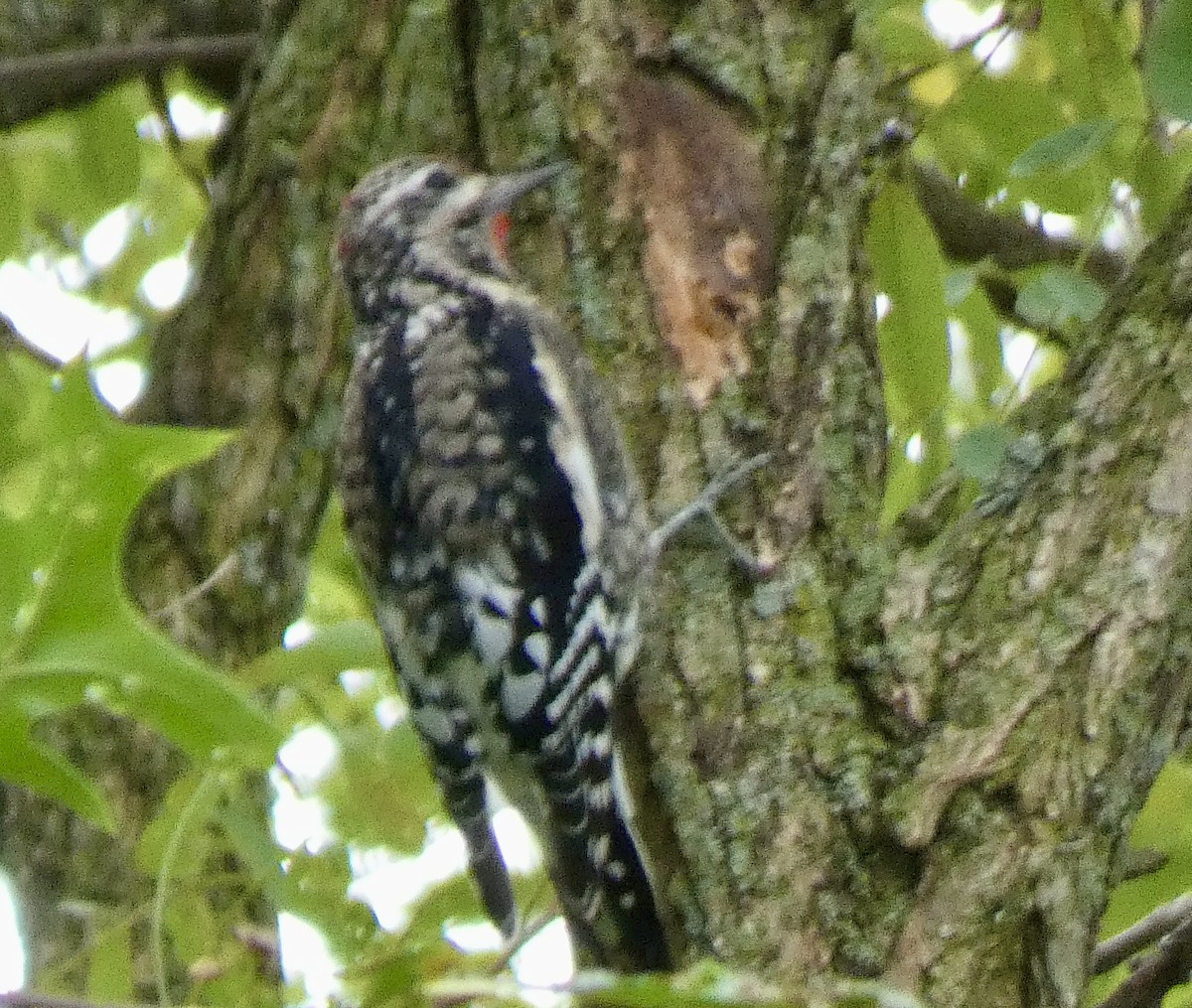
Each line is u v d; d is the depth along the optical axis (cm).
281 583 959
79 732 930
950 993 618
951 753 644
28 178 1148
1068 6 844
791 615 691
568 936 701
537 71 771
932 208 1088
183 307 973
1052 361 1134
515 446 783
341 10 915
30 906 904
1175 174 879
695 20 768
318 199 922
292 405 948
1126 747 654
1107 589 662
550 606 760
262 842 711
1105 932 828
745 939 635
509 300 802
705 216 751
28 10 1147
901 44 946
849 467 726
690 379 736
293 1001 712
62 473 485
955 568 682
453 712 771
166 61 1090
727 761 669
